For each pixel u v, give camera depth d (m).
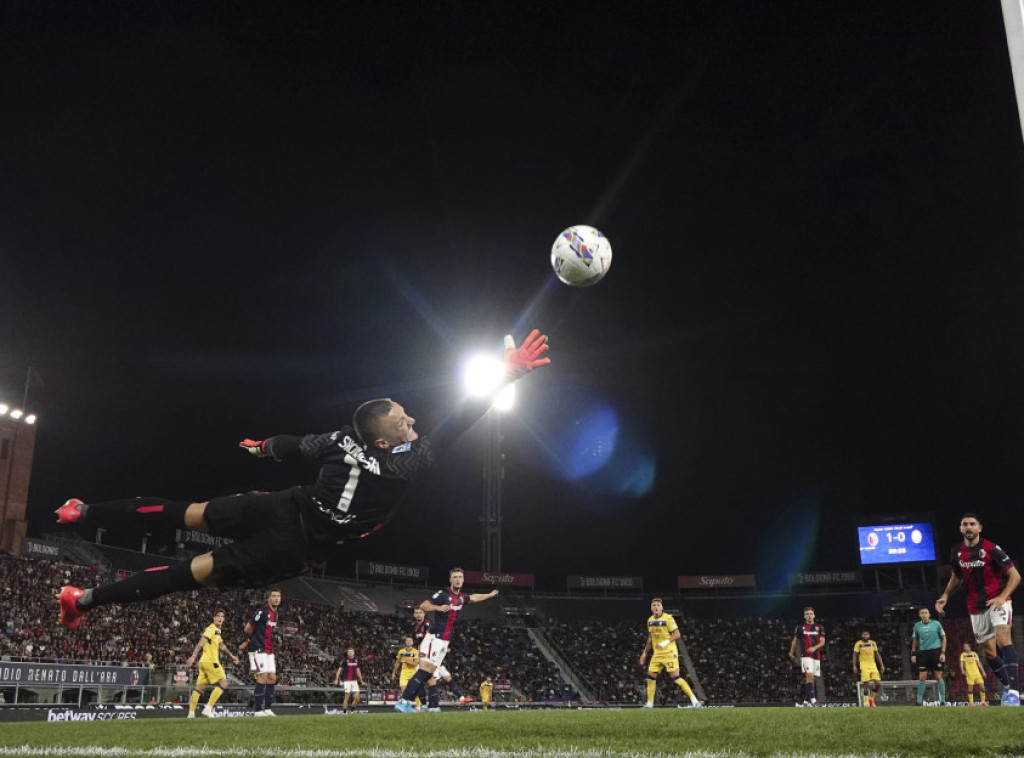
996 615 11.56
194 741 6.03
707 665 51.66
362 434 5.59
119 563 40.75
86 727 7.69
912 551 48.41
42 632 29.69
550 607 58.19
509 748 5.17
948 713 7.43
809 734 5.54
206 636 17.38
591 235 7.48
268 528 5.49
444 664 45.53
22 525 38.12
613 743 5.34
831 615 55.56
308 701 33.38
